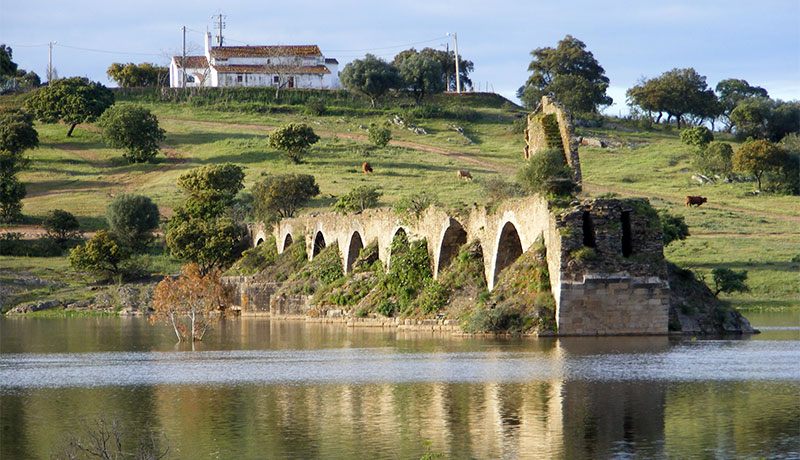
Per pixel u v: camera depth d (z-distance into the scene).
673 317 189.12
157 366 165.88
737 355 154.62
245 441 100.69
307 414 114.19
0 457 97.12
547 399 118.50
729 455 89.75
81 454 97.69
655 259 182.00
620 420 105.31
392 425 106.44
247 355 182.12
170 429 107.75
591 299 180.25
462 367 148.75
